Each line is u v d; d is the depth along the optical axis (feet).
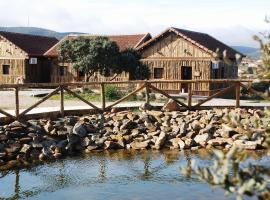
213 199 32.86
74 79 124.88
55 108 62.54
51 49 130.11
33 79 128.77
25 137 49.62
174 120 58.44
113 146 52.06
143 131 55.98
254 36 11.10
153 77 113.60
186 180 38.52
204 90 106.83
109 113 60.39
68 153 49.67
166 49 112.06
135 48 115.14
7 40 126.52
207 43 114.11
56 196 35.35
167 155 48.62
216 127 56.29
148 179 39.47
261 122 12.47
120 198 34.30
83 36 129.70
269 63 11.01
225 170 9.68
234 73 125.49
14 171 42.06
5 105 70.44
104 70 107.86
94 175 41.09
